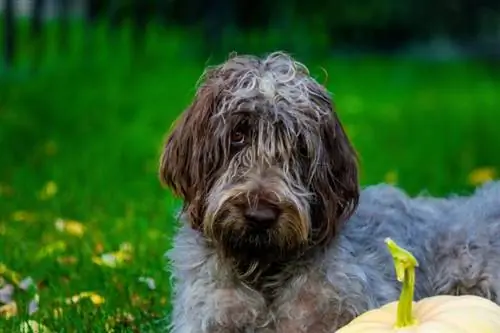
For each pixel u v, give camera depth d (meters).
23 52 29.41
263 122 6.41
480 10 38.75
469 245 7.62
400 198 7.96
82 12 35.31
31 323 7.93
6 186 14.26
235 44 33.53
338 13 37.53
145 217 12.09
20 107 20.77
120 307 8.40
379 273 7.11
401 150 17.20
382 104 23.53
